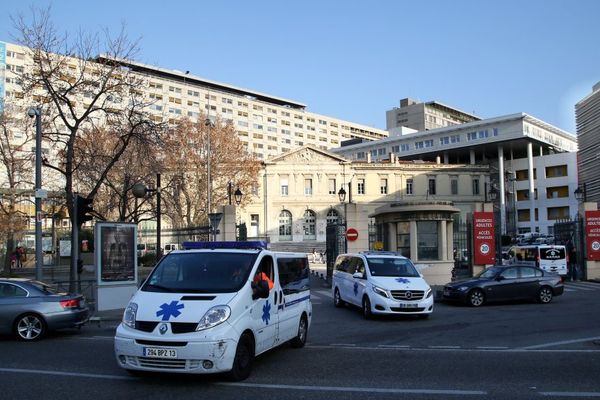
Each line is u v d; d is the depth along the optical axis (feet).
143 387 23.09
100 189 123.54
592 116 192.95
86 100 139.33
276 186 263.08
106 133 104.73
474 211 80.89
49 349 33.45
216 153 153.07
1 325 36.81
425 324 44.55
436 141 319.68
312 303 61.93
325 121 485.15
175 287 25.58
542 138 295.48
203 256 27.76
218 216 76.48
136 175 105.91
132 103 84.43
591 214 92.43
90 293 60.18
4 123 115.44
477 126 298.97
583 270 93.30
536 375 25.55
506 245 166.50
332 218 263.70
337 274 58.59
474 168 280.10
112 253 52.70
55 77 78.79
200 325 22.75
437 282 74.84
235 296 24.52
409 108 475.31
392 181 272.51
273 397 21.47
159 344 22.45
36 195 56.65
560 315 49.37
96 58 80.02
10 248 112.47
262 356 30.58
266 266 28.55
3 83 189.98
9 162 116.16
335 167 266.98
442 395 21.91
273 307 28.25
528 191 289.94
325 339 37.11
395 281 47.47
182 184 134.00
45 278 97.35
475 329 41.37
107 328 44.16
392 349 32.94
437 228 75.82
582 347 33.17
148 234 101.09
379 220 83.71
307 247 239.91
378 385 23.57
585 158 201.87
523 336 37.70
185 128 143.43
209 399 21.15
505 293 58.65
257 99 439.22
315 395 21.81
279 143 436.76
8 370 26.76
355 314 51.78
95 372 26.17
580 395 21.89
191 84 372.99
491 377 25.16
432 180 278.05
